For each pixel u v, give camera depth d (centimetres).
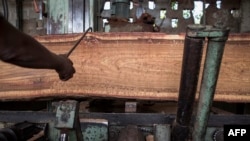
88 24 139
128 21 151
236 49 105
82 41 111
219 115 106
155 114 106
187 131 83
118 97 110
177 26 229
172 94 108
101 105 146
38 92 114
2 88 117
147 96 109
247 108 189
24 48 46
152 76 109
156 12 227
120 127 106
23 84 115
